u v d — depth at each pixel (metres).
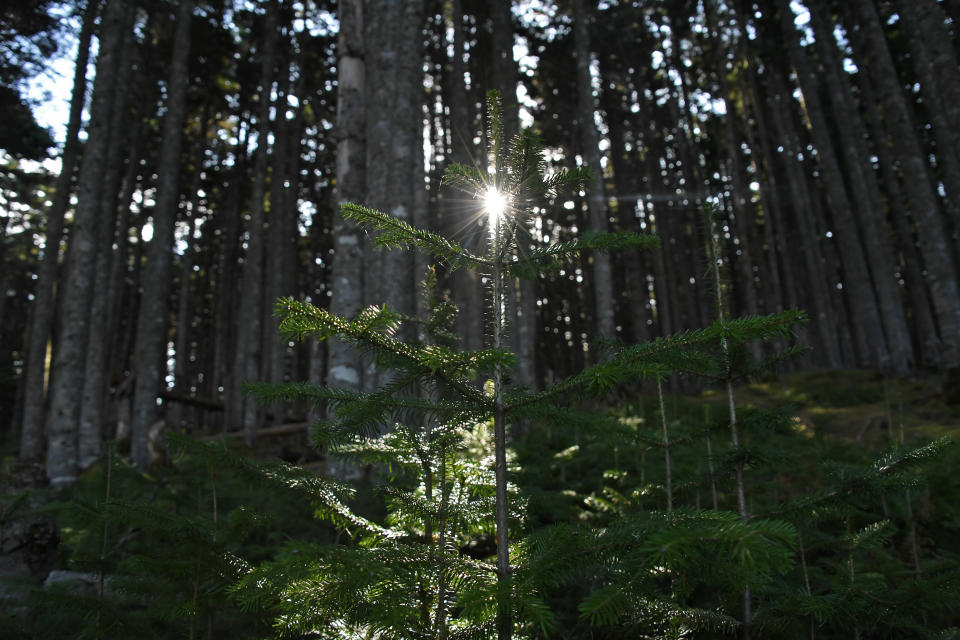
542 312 31.03
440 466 2.41
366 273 8.64
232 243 26.52
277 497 4.45
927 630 2.47
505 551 1.91
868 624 2.50
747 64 24.84
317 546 1.55
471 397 1.97
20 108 17.97
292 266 24.58
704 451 4.92
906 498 3.63
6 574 3.88
